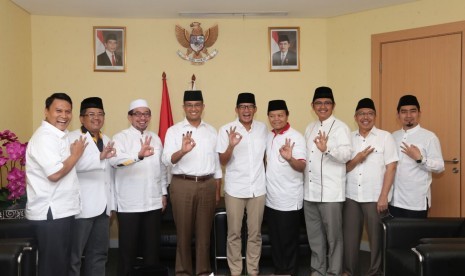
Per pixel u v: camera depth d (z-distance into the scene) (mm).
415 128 3527
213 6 4316
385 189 3336
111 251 4555
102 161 2994
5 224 2984
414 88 4242
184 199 3318
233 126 3438
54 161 2594
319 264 3482
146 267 2580
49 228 2656
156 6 4293
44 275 2664
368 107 3445
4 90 3934
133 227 3301
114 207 3396
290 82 4840
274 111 3398
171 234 3801
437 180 4109
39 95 4633
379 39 4445
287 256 3420
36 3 4176
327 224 3375
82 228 3023
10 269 2418
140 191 3299
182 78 4773
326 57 4836
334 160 3338
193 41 4719
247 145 3400
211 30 4750
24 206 3514
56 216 2648
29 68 4531
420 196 3414
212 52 4781
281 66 4820
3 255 2420
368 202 3396
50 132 2664
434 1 4090
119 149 3289
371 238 3436
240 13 4578
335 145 3346
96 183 3092
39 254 2686
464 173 3941
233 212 3402
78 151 2666
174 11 4473
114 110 4719
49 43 4621
